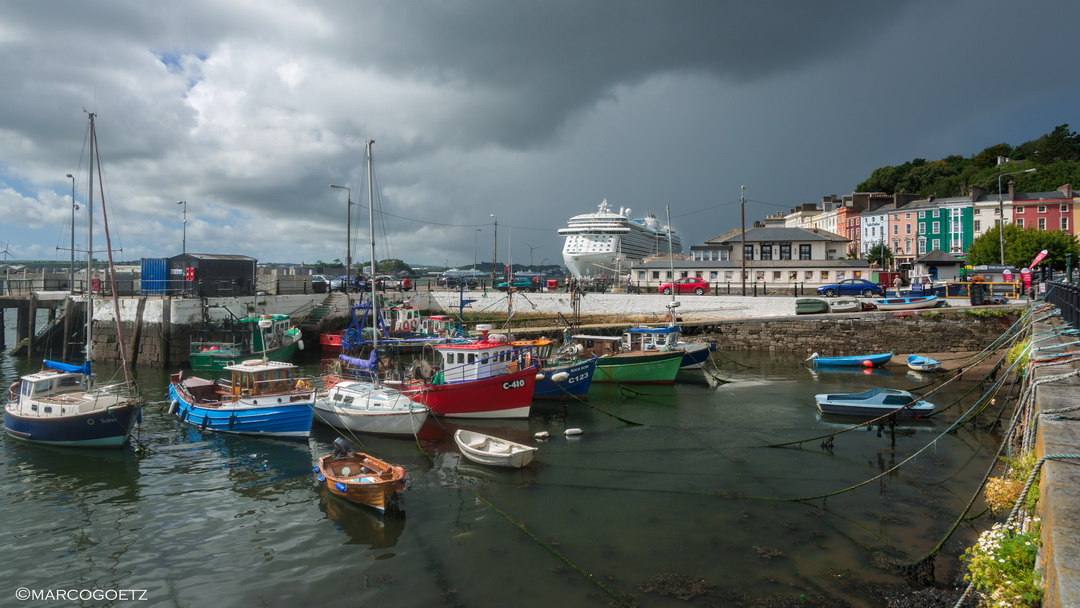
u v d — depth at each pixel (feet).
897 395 79.87
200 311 127.95
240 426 72.18
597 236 304.09
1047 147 354.95
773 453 66.44
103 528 48.32
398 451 68.08
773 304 153.79
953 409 85.51
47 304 138.51
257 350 124.98
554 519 49.08
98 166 84.79
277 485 57.57
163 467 62.54
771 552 42.63
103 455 66.28
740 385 106.32
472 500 53.31
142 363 124.88
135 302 125.70
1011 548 22.52
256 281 164.55
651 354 105.19
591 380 97.09
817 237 197.88
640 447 69.26
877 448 67.26
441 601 37.09
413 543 45.11
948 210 282.56
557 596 37.42
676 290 176.96
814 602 36.01
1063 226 261.03
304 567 41.73
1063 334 52.29
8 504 53.01
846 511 49.57
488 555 43.04
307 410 69.82
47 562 42.86
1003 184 313.73
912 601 35.63
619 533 46.29
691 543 44.37
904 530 45.70
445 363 82.89
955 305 142.92
